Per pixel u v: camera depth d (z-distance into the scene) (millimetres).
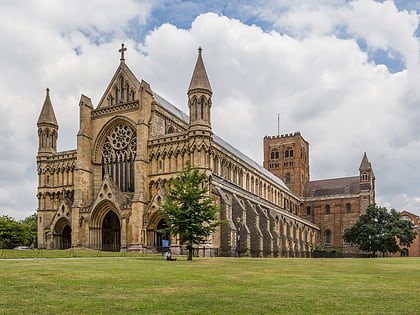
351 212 162625
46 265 39344
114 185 84875
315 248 153875
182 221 57281
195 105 81562
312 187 181000
